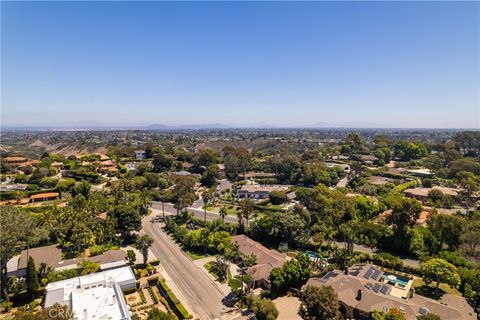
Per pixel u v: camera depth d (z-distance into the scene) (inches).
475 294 2281.0
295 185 6107.3
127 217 3516.2
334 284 2341.3
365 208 3951.8
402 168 7150.6
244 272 2672.2
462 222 3009.4
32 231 2345.0
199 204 5088.6
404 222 3139.8
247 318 2133.4
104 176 6407.5
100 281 2277.3
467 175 5260.8
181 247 3385.8
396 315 1887.3
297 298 2374.5
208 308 2258.9
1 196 4591.5
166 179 6102.4
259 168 7278.5
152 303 2308.1
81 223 3238.2
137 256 3127.5
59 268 2659.9
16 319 1534.2
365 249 3248.0
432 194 4699.8
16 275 2576.3
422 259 2765.7
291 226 3314.5
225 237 3228.3
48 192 4918.8
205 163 7529.5
